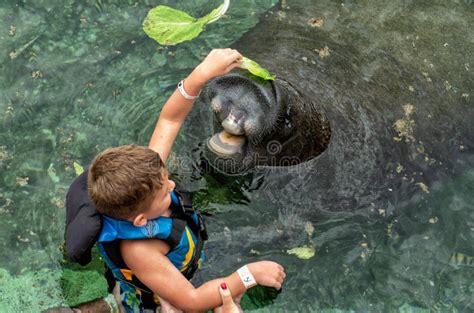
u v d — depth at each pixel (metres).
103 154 3.01
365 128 4.34
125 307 3.61
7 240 4.02
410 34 5.00
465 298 3.96
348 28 5.00
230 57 3.62
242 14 5.52
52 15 5.44
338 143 4.23
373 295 3.91
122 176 2.91
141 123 4.54
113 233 3.07
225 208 4.00
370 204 4.18
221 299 3.35
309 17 5.14
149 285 3.24
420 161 4.43
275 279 3.45
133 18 5.46
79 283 3.80
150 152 3.05
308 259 3.93
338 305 3.85
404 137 4.44
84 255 3.07
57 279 3.83
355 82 4.52
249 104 3.80
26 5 5.49
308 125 4.04
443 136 4.58
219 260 3.82
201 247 3.57
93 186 2.97
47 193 4.24
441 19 5.20
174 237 3.23
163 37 4.19
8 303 3.73
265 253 3.89
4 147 4.51
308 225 4.03
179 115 3.73
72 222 3.11
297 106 3.97
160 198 3.07
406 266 4.05
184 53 5.14
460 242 4.20
